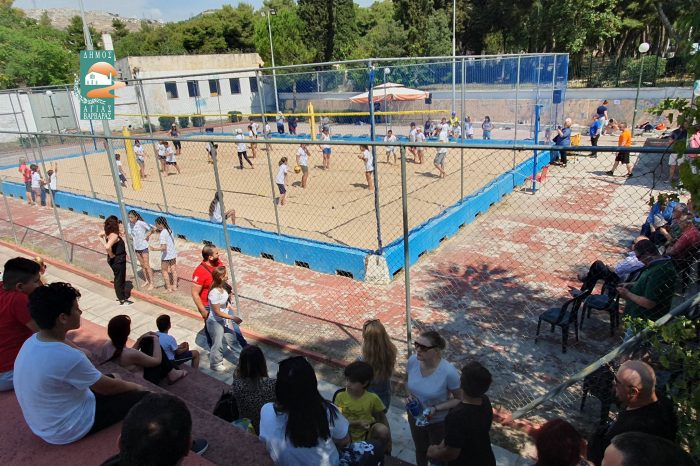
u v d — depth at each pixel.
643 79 29.30
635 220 11.62
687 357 3.40
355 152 23.52
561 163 15.47
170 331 8.06
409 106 31.92
